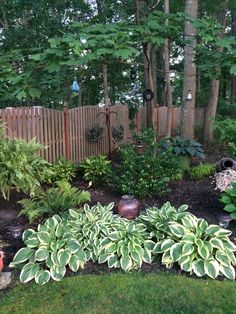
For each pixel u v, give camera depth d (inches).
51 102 433.4
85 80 580.7
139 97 627.8
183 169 234.4
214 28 179.5
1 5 503.8
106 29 165.0
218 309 96.7
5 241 139.9
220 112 405.4
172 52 642.2
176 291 104.9
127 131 416.8
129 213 156.5
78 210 154.6
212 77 198.4
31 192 162.1
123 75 597.9
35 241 123.5
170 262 119.0
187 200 188.4
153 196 191.3
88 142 321.7
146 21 191.8
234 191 158.1
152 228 135.9
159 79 687.1
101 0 523.5
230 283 109.3
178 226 126.9
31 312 96.3
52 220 134.8
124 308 98.0
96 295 103.6
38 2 484.4
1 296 104.2
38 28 487.2
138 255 120.9
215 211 170.9
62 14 516.7
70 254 117.6
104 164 227.9
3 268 118.9
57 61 157.2
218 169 244.2
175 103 676.1
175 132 491.5
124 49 151.6
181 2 391.5
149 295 103.3
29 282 110.8
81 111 309.7
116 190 203.8
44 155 263.0
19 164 163.8
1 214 170.2
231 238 139.5
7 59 179.3
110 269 119.3
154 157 197.2
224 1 311.3
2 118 227.3
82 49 150.1
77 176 239.6
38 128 257.0
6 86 180.5
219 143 370.0
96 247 124.9
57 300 101.4
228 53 174.9
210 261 115.1
